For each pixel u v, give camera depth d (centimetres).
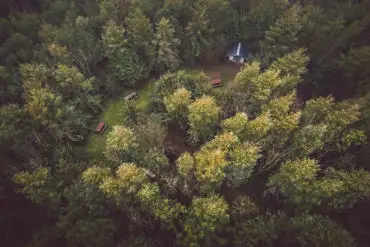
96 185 4275
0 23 6531
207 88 5812
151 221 4456
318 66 6106
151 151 4631
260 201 4844
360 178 4134
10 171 4719
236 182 4594
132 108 5803
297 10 6284
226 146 4369
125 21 6631
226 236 4084
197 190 4528
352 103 4928
